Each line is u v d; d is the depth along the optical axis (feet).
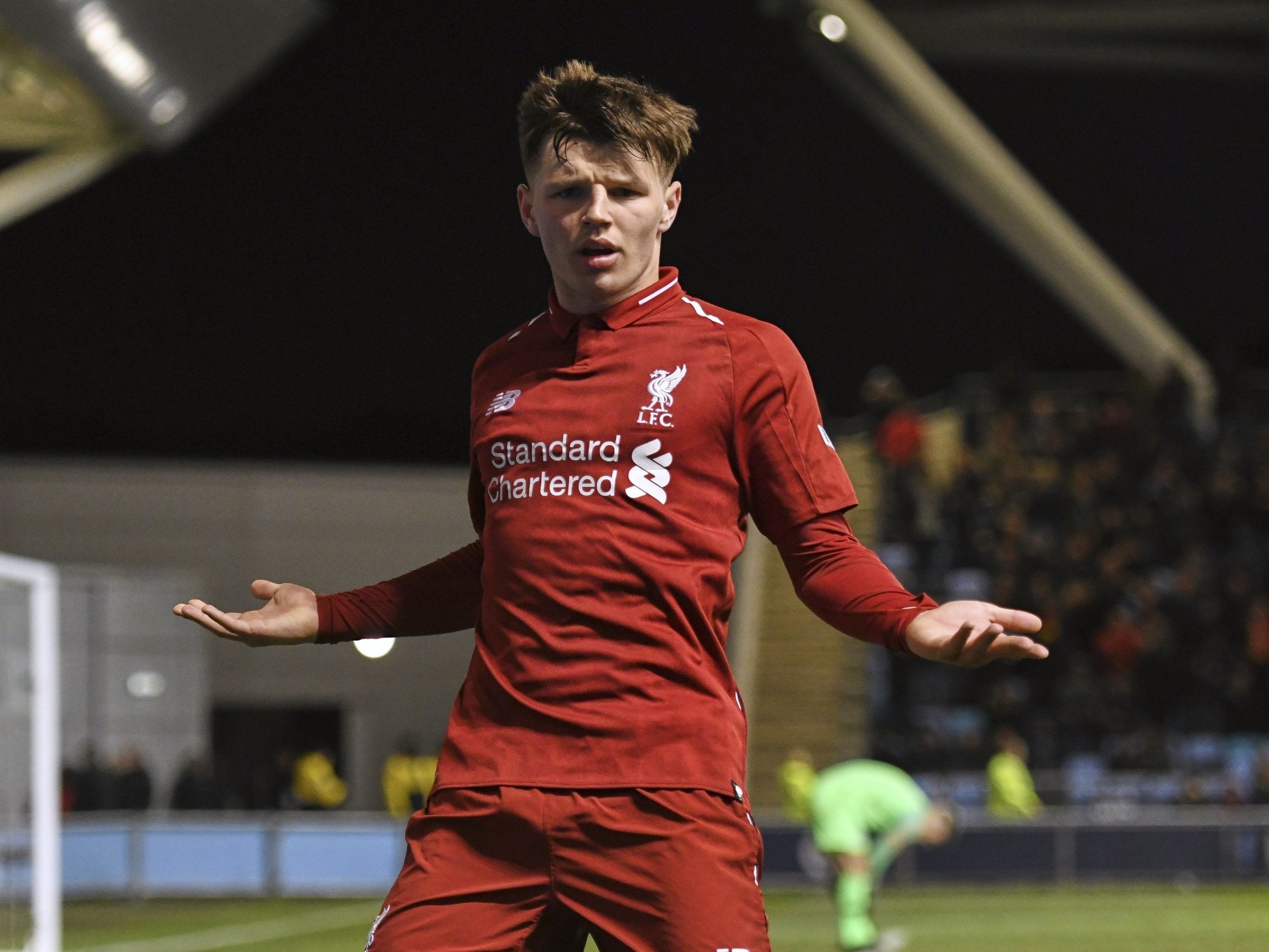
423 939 20.54
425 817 21.38
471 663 21.93
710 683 21.08
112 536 230.07
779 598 207.62
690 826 20.38
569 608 20.86
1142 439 215.92
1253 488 203.10
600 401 21.38
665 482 21.09
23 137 122.72
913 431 204.23
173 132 122.52
